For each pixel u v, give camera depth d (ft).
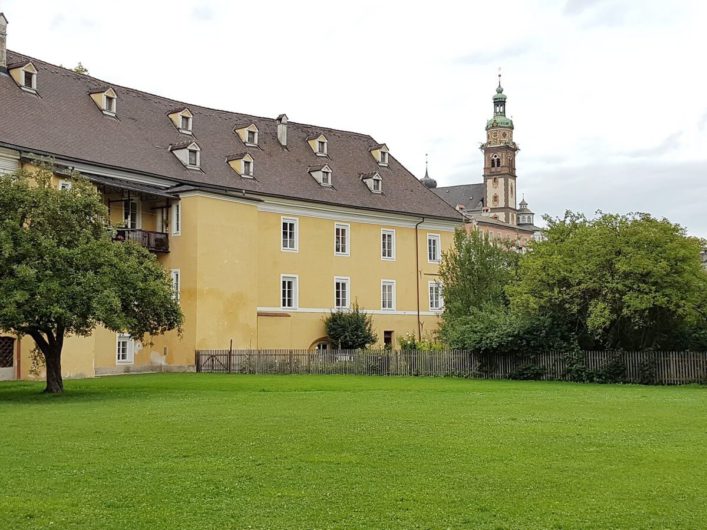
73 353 132.16
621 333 128.57
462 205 522.06
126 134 158.71
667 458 48.83
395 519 35.37
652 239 120.26
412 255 206.69
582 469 45.50
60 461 47.65
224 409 76.23
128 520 35.22
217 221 155.94
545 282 129.18
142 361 152.76
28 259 89.56
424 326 206.80
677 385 120.26
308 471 44.70
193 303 151.33
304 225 182.60
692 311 117.50
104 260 92.53
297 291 179.73
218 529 33.96
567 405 81.61
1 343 126.00
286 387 106.83
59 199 94.12
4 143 128.36
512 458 48.60
